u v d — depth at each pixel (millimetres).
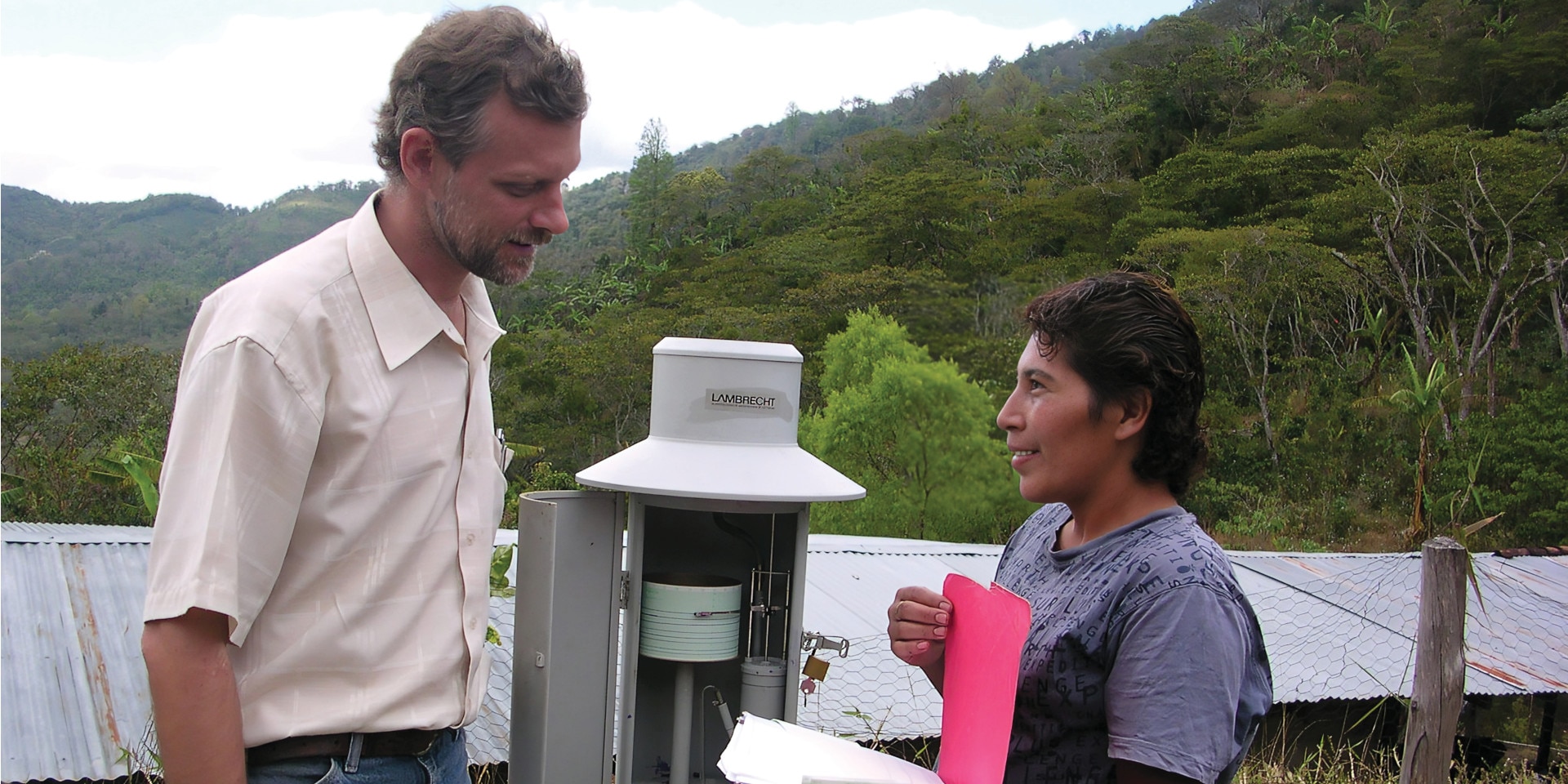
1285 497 21516
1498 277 24641
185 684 1183
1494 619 6887
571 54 1313
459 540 1390
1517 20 40812
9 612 4402
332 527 1291
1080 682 1221
